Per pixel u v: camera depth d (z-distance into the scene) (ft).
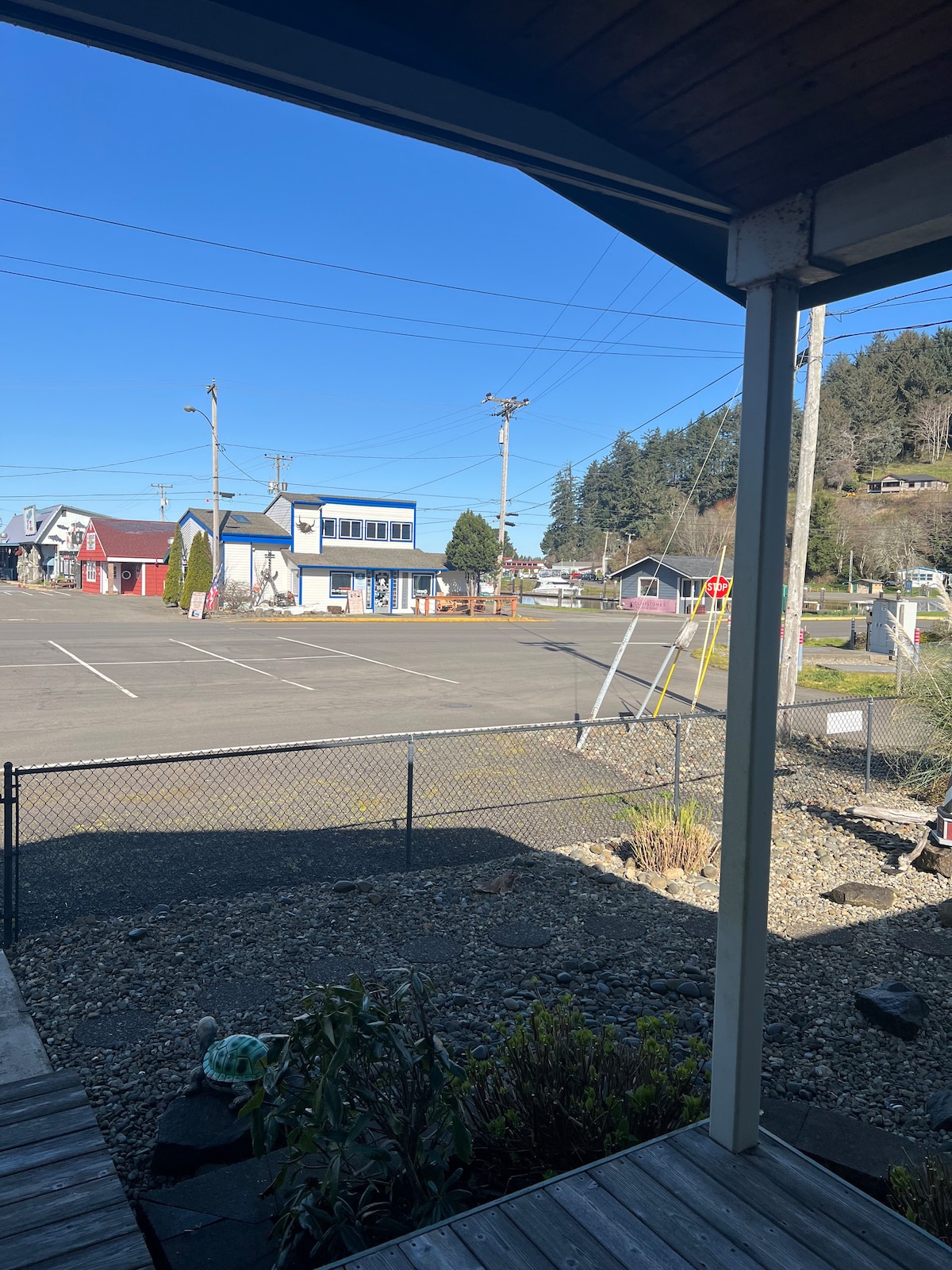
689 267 9.34
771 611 7.95
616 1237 6.95
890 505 293.64
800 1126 10.46
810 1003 15.05
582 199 8.70
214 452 116.78
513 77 6.62
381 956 16.35
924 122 6.62
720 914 8.21
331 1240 7.50
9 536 234.58
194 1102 10.59
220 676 57.52
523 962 16.34
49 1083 9.46
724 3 5.47
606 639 96.63
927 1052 13.51
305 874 21.13
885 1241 6.96
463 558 139.74
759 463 7.87
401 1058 7.23
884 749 39.19
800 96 6.41
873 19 5.53
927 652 33.35
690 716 26.63
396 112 6.39
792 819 27.84
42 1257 6.79
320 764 33.99
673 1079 9.68
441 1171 7.91
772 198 7.88
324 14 5.99
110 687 51.65
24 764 31.78
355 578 133.69
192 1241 7.98
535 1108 9.04
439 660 70.95
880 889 20.30
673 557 174.50
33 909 18.40
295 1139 7.41
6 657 65.05
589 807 28.71
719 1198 7.45
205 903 18.90
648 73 6.32
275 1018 13.79
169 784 30.04
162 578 160.97
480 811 27.84
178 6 5.54
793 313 8.04
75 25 5.58
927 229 6.97
